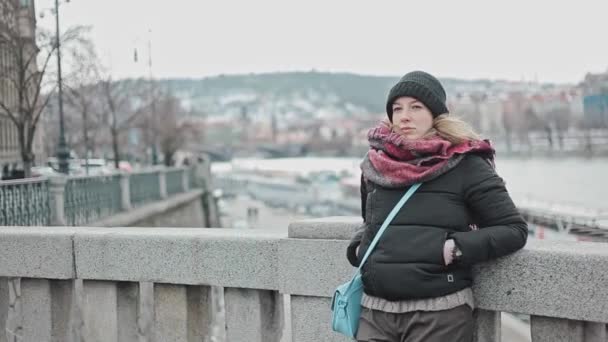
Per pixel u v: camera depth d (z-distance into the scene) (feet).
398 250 9.68
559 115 447.83
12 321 15.67
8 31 65.26
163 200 104.32
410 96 9.97
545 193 248.73
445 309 9.55
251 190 382.01
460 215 9.65
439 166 9.62
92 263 14.49
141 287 14.97
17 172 73.36
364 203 10.96
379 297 10.01
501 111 460.55
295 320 13.07
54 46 70.38
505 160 447.01
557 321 10.91
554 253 10.64
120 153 189.47
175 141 187.32
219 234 13.73
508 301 11.02
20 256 15.02
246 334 13.62
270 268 13.16
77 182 60.23
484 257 9.47
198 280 13.71
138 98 171.63
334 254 12.52
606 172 336.08
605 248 10.83
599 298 10.33
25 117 67.26
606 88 352.69
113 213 72.90
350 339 12.59
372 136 10.39
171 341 14.26
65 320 15.16
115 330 14.61
